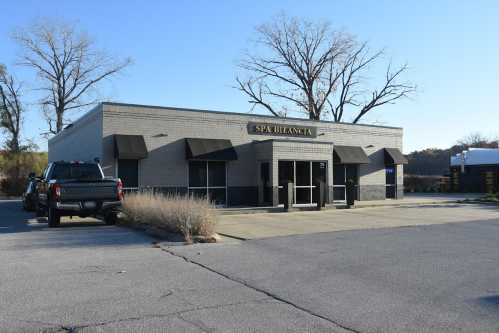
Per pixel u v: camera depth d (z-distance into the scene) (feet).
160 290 23.84
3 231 48.19
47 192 54.90
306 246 37.88
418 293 23.20
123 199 55.93
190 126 77.87
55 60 170.50
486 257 32.76
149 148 74.18
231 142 81.51
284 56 162.61
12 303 21.42
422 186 160.25
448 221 57.00
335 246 37.81
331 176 86.84
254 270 28.60
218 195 80.18
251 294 23.17
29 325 18.42
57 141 120.57
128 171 72.59
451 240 41.09
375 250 35.78
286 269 28.91
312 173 85.92
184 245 38.47
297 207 75.46
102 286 24.62
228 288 24.34
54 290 23.75
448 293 23.20
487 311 20.24
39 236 44.06
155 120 74.90
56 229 50.11
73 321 18.92
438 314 19.85
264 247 37.50
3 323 18.65
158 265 30.22
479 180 147.13
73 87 173.99
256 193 83.66
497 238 42.34
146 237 43.47
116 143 70.59
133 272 28.09
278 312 20.22
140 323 18.70
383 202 92.07
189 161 77.56
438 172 238.89
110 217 55.01
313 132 91.20
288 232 46.47
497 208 79.15
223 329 18.03
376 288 24.21
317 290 23.88
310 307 20.95
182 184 76.59
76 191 51.06
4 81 176.55
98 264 30.45
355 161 93.61
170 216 43.88
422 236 43.68
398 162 100.48
